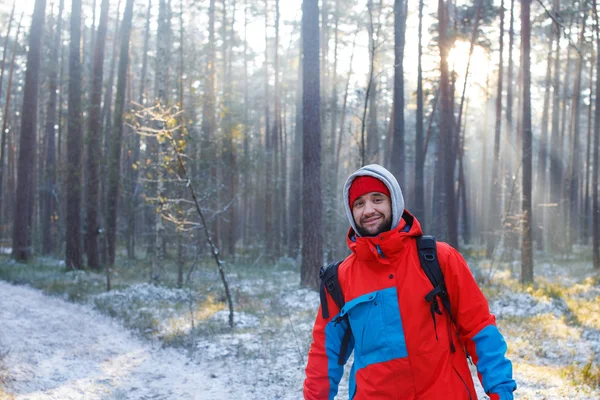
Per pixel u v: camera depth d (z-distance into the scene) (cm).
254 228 4062
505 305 1310
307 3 1504
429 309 231
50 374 747
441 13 2080
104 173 2239
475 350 236
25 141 2275
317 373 256
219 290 1558
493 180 2697
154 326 1075
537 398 624
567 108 4372
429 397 224
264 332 1014
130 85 3906
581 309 1248
